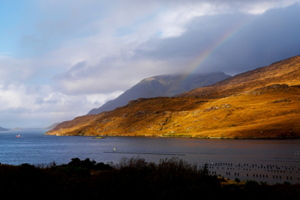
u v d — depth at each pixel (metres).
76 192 28.11
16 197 25.97
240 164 73.19
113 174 31.42
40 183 29.17
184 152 118.44
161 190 27.81
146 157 101.62
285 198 29.28
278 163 73.50
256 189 32.94
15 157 117.88
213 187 32.06
